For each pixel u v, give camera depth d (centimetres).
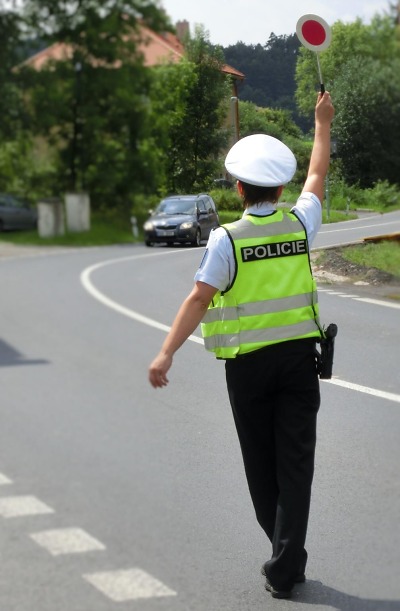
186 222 4144
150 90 4931
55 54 5397
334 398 1163
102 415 1132
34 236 4897
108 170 5081
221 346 595
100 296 2286
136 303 2138
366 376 1283
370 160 2719
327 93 658
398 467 880
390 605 589
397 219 3231
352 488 824
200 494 835
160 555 690
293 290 593
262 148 603
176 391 1248
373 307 1959
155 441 1012
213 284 587
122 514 787
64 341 1670
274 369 588
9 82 5391
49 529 759
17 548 718
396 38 2270
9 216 5094
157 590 624
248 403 598
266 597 606
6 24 5369
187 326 589
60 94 5309
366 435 994
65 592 628
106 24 5141
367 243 2869
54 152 5394
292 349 589
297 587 621
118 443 1009
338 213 3247
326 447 954
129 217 5069
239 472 900
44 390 1281
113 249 4125
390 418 1063
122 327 1803
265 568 606
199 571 659
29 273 2950
